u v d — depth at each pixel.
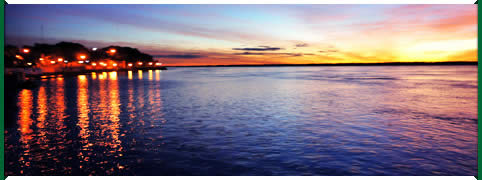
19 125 11.38
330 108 16.22
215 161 7.43
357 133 10.12
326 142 9.01
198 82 44.09
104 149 8.36
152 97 22.11
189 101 19.66
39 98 20.91
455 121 12.25
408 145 8.66
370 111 15.04
